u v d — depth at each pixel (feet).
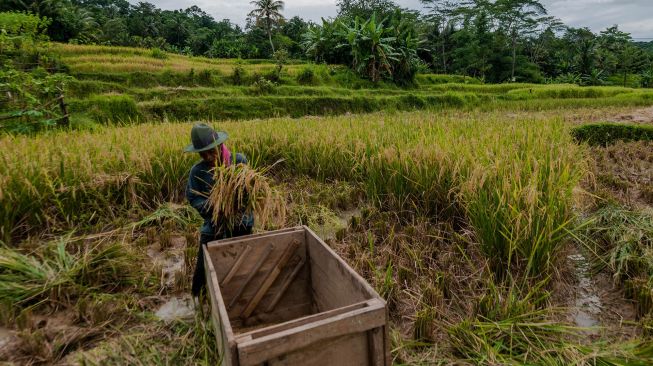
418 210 18.28
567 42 245.45
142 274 13.69
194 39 207.10
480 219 13.55
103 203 18.54
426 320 10.37
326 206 20.22
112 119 56.95
